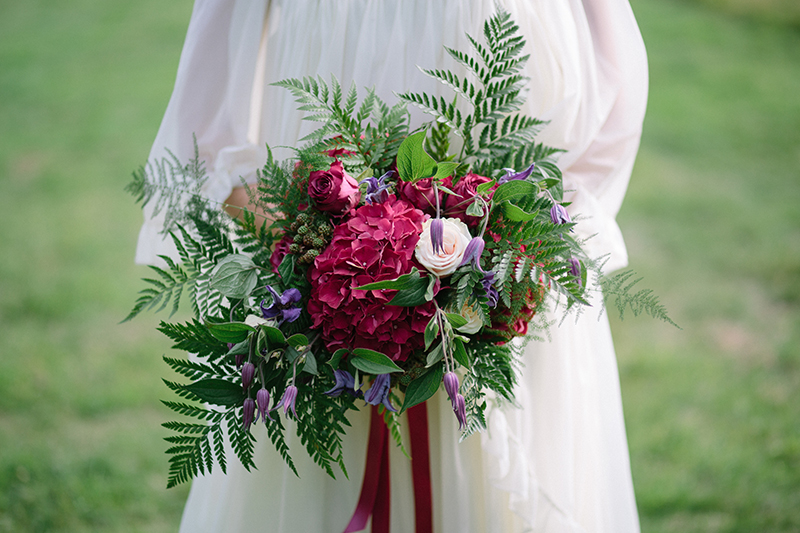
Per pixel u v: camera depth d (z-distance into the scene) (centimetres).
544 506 133
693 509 251
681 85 683
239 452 107
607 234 136
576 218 126
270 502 136
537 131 118
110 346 346
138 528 238
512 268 105
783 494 256
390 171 112
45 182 520
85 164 545
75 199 498
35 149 566
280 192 112
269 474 135
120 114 621
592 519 141
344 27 128
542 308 114
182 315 362
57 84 676
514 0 127
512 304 109
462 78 126
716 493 257
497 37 114
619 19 139
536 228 103
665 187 514
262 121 140
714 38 786
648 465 273
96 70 700
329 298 103
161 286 112
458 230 103
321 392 110
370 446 132
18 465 263
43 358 334
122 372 325
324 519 138
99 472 262
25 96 654
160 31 780
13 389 311
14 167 539
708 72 710
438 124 117
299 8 131
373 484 132
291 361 105
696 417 300
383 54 126
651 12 851
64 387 313
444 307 106
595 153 141
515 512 130
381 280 101
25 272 409
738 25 820
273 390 109
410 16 126
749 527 241
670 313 378
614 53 141
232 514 138
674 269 418
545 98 131
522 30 128
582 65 135
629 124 142
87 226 464
